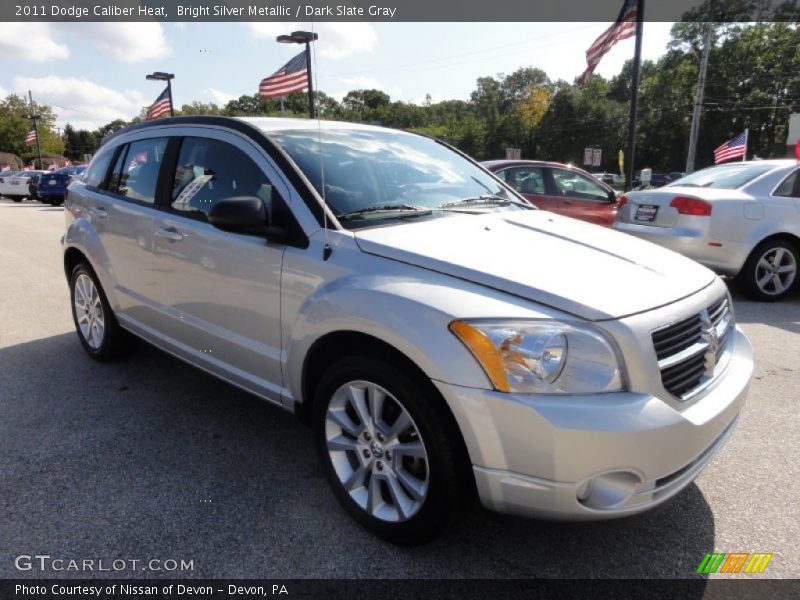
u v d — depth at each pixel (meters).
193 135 3.24
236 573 2.14
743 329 5.20
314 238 2.49
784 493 2.67
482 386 1.90
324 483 2.72
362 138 3.33
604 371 1.90
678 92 57.00
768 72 53.03
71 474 2.78
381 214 2.71
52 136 72.31
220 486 2.69
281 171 2.70
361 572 2.16
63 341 4.77
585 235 2.75
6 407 3.51
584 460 1.82
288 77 16.67
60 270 7.87
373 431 2.28
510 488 1.92
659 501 1.97
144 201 3.47
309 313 2.38
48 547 2.26
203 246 2.94
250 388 2.87
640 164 65.50
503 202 3.33
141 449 3.02
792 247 6.08
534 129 73.50
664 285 2.23
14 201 26.84
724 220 5.80
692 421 1.98
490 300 2.01
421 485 2.17
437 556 2.24
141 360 4.32
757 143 54.94
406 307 2.06
